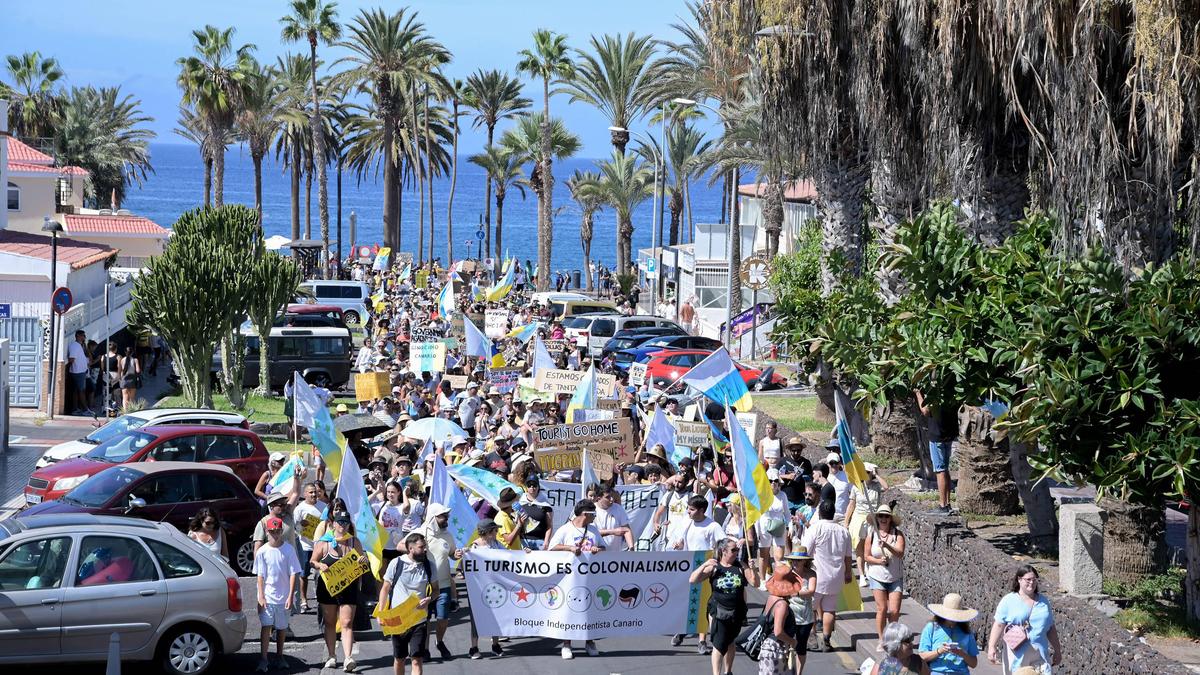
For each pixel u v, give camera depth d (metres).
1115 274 14.52
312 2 82.19
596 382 27.39
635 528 18.44
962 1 18.62
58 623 13.24
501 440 21.84
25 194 53.34
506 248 182.25
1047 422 14.29
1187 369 14.45
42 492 20.17
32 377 33.66
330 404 37.97
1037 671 12.00
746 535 16.41
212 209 37.16
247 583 18.27
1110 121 16.45
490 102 97.56
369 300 60.28
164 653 13.73
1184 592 16.03
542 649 15.79
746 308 57.16
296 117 91.81
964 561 16.56
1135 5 15.15
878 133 23.64
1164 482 13.90
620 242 85.06
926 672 11.47
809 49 25.30
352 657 14.61
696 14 53.16
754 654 13.48
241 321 34.69
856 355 18.94
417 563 13.60
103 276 44.28
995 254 17.59
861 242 28.17
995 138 19.95
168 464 18.62
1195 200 15.91
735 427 15.88
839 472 18.11
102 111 83.25
